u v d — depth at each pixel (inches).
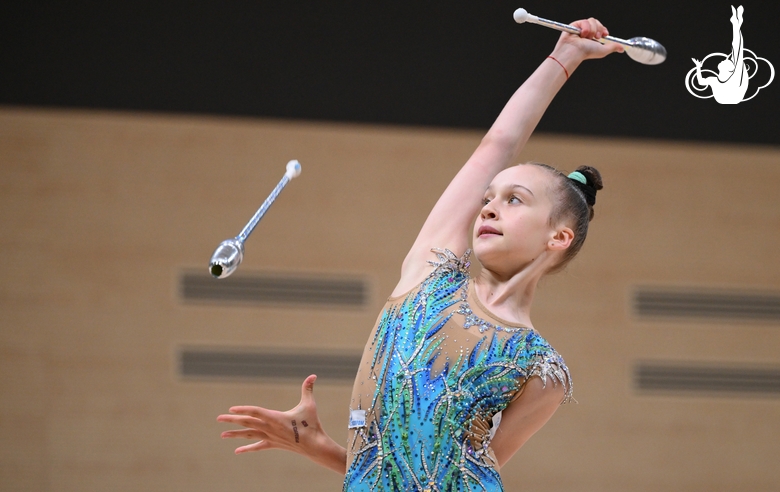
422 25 902.4
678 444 1088.8
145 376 1018.7
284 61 904.9
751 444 1096.8
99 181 1027.3
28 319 1006.4
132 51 888.9
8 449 990.4
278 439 333.7
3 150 1013.2
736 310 1114.7
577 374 1088.2
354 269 1063.0
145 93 904.3
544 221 330.6
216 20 890.1
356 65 906.7
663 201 1111.6
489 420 310.0
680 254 1109.7
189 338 1030.4
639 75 951.0
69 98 897.5
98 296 1019.3
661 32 868.0
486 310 320.2
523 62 907.4
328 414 1040.2
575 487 1067.3
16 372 999.6
